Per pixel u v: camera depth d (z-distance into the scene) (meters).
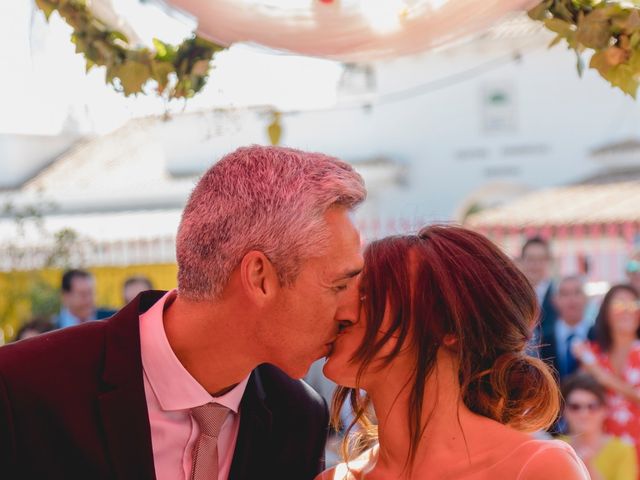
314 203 1.99
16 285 11.30
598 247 15.14
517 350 2.13
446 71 16.02
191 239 2.05
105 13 2.51
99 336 2.13
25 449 2.03
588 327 6.11
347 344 2.12
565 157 16.72
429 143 16.69
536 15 2.37
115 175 17.03
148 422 2.07
